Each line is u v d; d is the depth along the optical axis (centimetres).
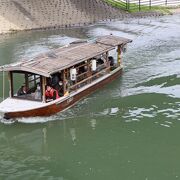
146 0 7769
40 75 2786
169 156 2375
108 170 2248
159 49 4666
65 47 3450
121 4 7238
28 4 6259
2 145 2553
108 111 2970
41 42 5178
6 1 6084
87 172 2238
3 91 3356
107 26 6203
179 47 4728
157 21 6488
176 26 6041
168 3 7750
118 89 3397
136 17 6862
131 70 3894
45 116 2809
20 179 2194
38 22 6106
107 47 3538
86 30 5950
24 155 2442
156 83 3519
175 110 2962
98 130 2700
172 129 2684
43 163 2345
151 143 2520
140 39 5250
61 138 2617
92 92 3294
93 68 3288
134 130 2689
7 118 2750
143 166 2280
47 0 6469
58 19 6294
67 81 2978
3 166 2327
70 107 3014
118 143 2534
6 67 2856
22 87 2941
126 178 2175
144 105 3058
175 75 3703
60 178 2192
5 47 4941
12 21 5916
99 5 6900
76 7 6631
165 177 2175
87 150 2469
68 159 2380
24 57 4431
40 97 2833
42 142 2575
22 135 2656
